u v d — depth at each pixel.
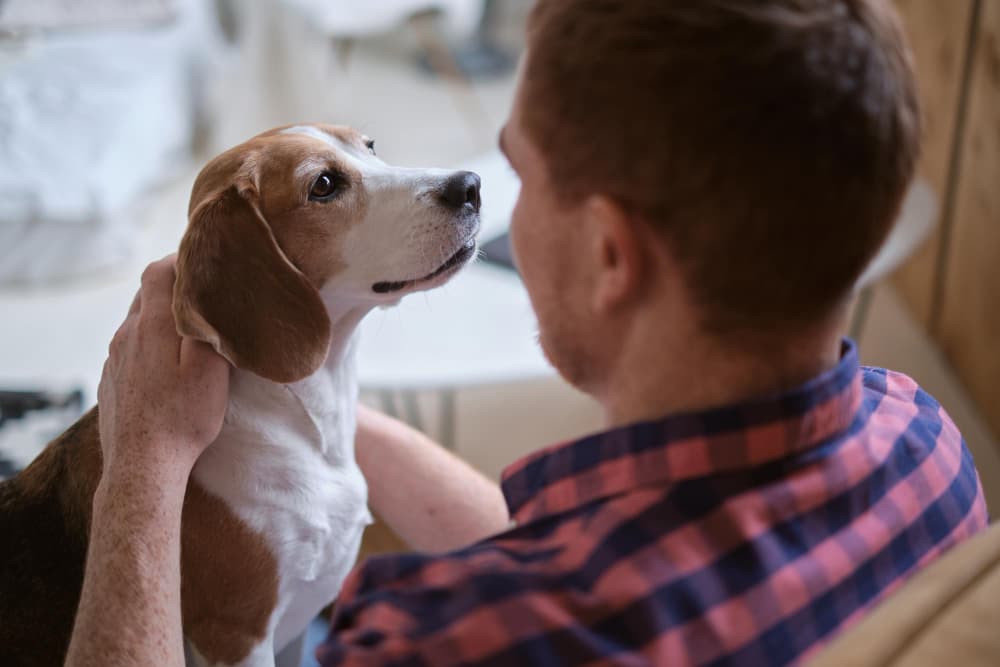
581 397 2.78
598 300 0.66
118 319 2.98
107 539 0.91
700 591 0.61
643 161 0.60
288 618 1.30
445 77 4.43
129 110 3.23
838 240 0.61
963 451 0.78
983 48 2.46
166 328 1.04
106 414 1.02
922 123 0.65
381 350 2.04
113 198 3.09
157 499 0.93
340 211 1.31
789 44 0.58
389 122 4.16
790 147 0.58
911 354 2.81
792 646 0.63
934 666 0.59
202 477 1.16
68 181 3.04
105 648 0.86
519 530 0.69
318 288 1.31
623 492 0.65
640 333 0.66
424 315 2.14
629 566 0.62
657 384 0.67
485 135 4.07
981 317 2.51
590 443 0.67
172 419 0.99
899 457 0.72
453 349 2.03
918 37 2.88
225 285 1.16
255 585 1.19
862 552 0.66
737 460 0.64
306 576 1.24
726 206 0.59
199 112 3.76
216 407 1.02
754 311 0.62
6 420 1.59
